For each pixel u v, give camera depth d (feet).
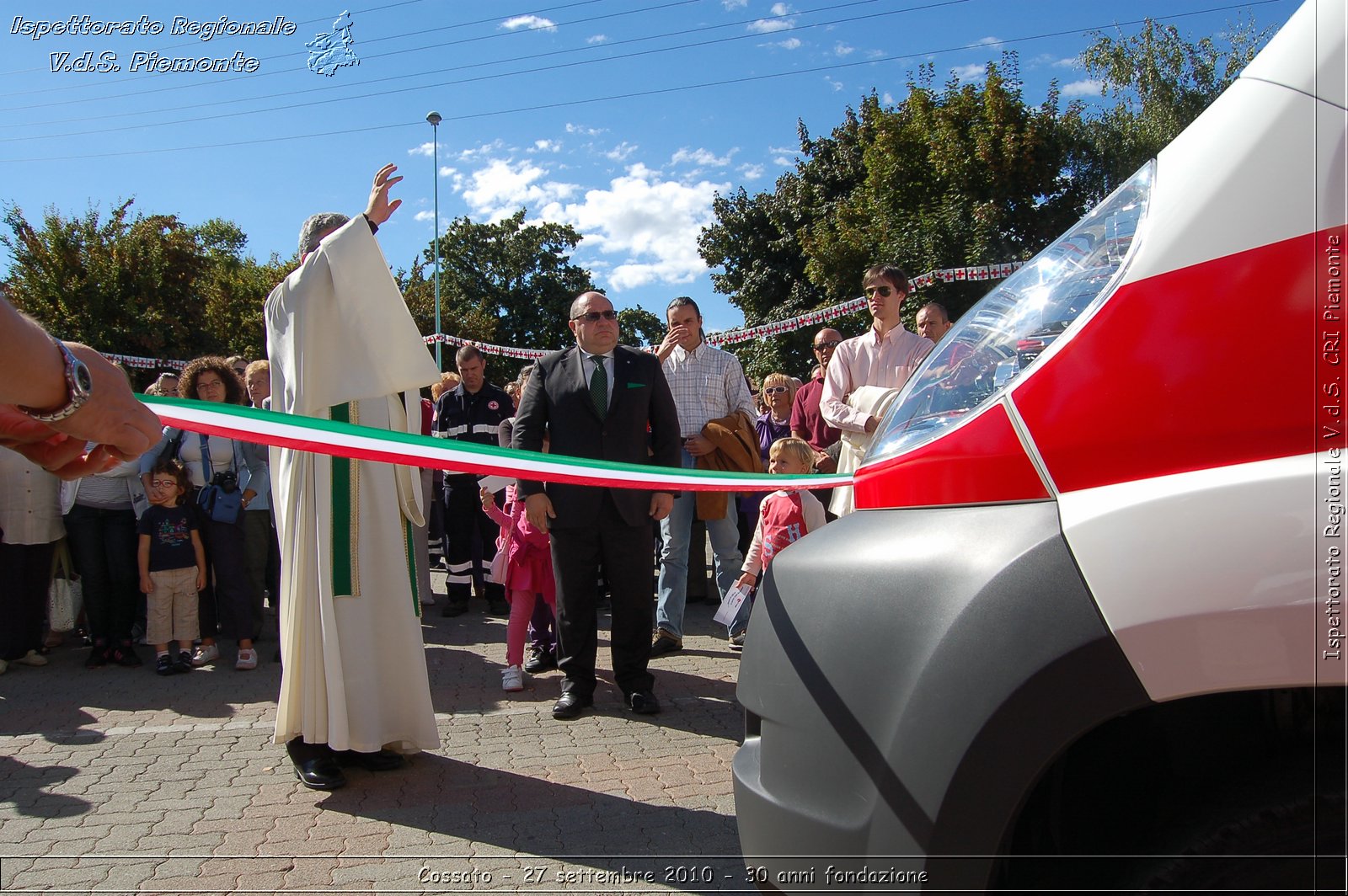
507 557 16.83
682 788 11.80
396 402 12.49
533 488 14.80
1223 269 4.92
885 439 6.38
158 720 15.38
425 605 24.44
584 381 15.08
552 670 18.16
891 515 5.91
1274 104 5.01
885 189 64.18
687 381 20.40
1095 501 4.98
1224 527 4.59
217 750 13.65
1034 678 4.83
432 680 17.52
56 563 20.38
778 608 6.12
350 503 11.77
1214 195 5.03
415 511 12.51
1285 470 4.58
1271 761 5.21
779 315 80.64
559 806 11.22
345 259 11.51
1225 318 4.87
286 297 11.84
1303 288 4.75
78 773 12.65
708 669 17.93
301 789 11.89
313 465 11.73
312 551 11.76
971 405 5.74
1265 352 4.77
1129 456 4.99
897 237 59.72
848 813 5.37
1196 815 5.13
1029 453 5.26
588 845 10.11
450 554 23.73
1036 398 5.28
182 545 18.71
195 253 83.46
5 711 15.97
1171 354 4.95
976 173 60.03
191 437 19.51
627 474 7.32
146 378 77.36
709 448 19.63
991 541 5.19
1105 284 5.34
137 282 78.28
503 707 15.62
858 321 63.98
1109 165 59.00
